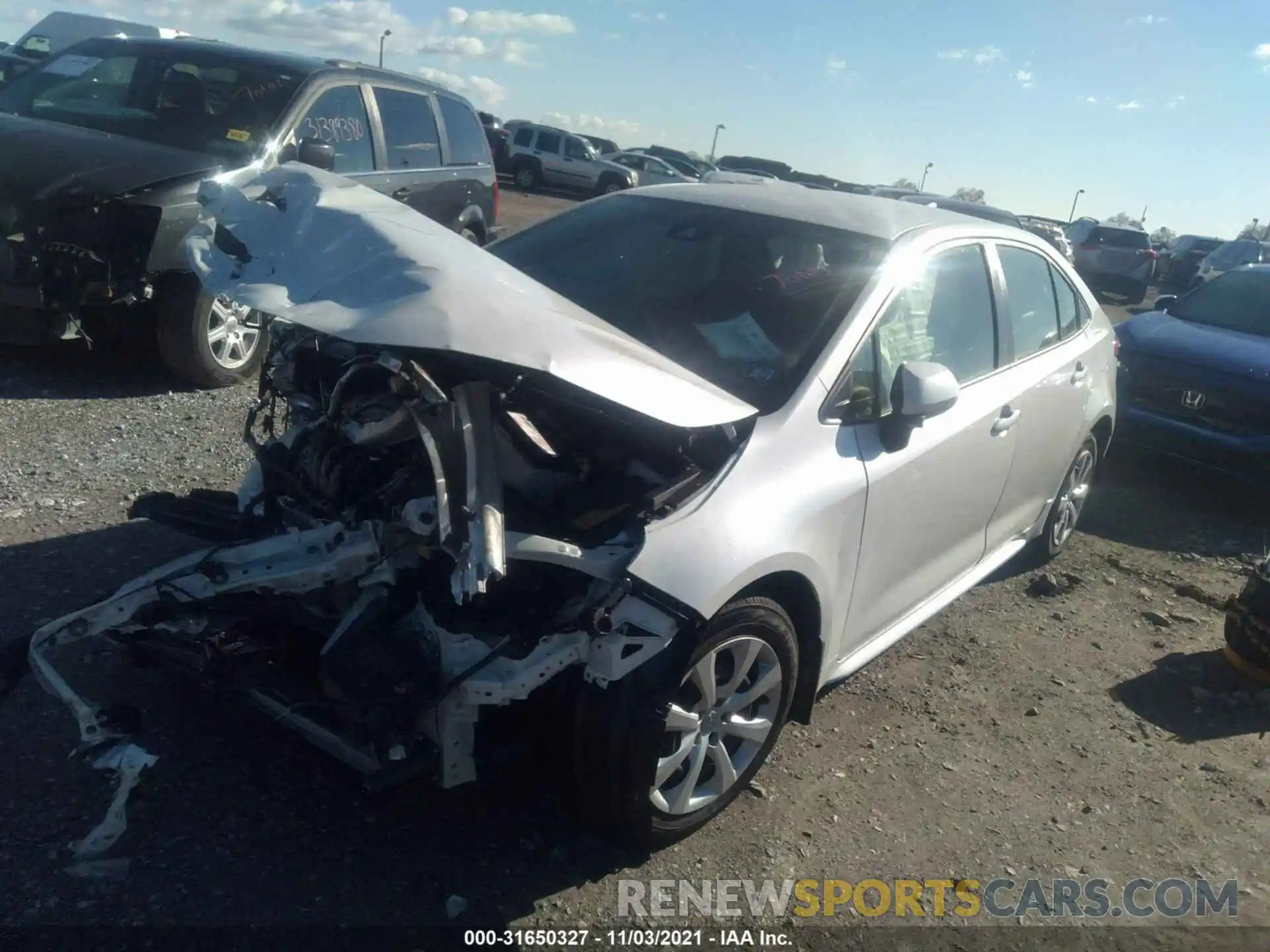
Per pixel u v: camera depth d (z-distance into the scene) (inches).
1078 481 231.5
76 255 230.4
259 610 120.3
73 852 110.2
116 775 112.0
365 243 115.0
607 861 122.8
